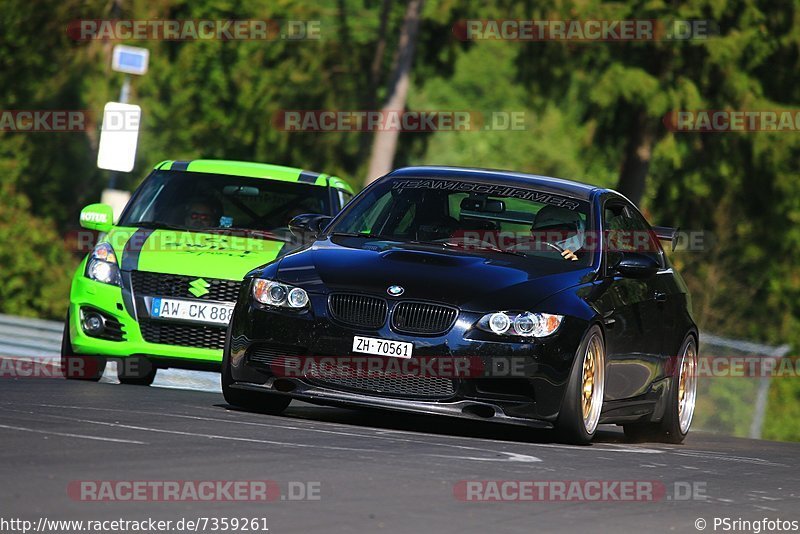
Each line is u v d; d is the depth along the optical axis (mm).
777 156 110000
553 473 23094
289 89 120875
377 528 16828
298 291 29016
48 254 79438
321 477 20312
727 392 79562
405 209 32562
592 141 112500
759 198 115625
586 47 106125
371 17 121125
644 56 105938
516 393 28344
